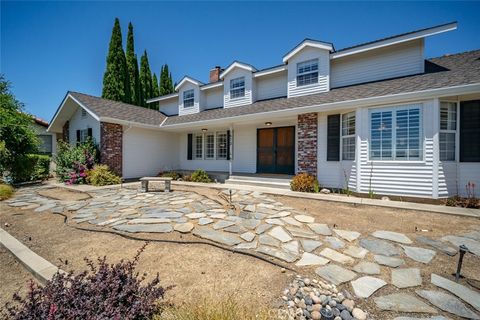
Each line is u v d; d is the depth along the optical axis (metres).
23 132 10.27
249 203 6.08
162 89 27.28
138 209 5.56
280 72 10.65
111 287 1.80
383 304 2.09
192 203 6.15
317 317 1.93
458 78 5.89
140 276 2.62
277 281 2.48
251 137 11.27
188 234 3.87
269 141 10.77
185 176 11.25
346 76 9.01
